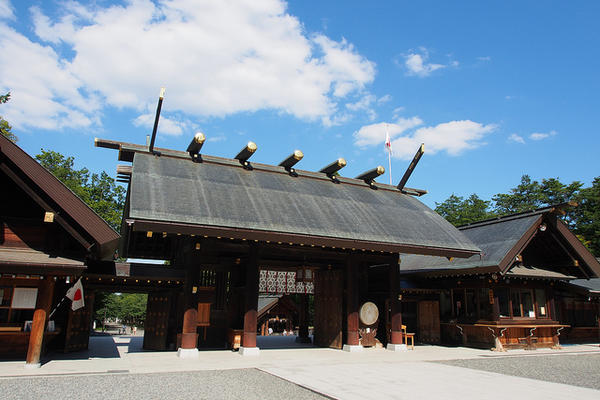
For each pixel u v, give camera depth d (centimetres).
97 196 3491
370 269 1928
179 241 1622
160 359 1230
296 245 1477
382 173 1917
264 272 1859
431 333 1905
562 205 1730
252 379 922
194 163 1551
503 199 4959
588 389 851
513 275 1669
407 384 879
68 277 1048
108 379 890
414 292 1888
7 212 1055
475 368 1151
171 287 1480
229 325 1569
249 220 1260
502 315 1712
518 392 810
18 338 1179
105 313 5297
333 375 984
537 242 1900
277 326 3550
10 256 988
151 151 1496
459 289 1872
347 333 1545
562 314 2077
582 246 1814
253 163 1722
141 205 1131
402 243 1470
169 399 707
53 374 930
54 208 1027
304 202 1536
